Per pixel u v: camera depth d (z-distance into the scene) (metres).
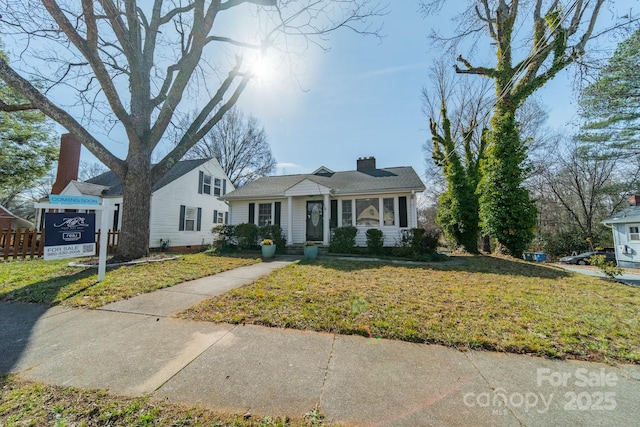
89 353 2.57
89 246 5.63
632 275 8.57
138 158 7.58
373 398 1.92
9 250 8.52
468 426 1.65
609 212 20.17
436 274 6.41
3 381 2.11
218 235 12.12
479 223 11.10
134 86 7.87
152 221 13.32
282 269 6.93
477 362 2.43
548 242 20.12
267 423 1.67
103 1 6.23
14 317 3.54
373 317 3.42
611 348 2.66
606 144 14.73
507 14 10.56
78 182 14.10
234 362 2.41
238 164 26.31
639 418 1.73
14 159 13.95
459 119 16.05
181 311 3.72
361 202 12.01
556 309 3.77
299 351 2.62
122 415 1.72
